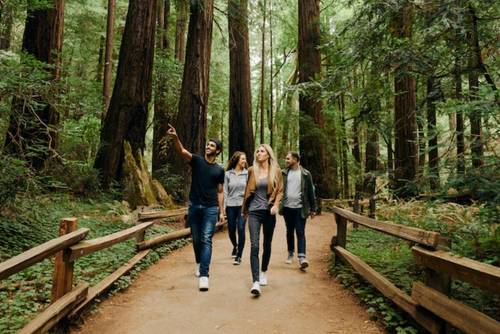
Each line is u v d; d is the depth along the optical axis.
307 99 15.76
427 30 5.19
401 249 6.67
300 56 16.70
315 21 16.50
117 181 11.91
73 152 11.34
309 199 6.65
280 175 5.31
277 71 26.92
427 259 3.39
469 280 2.73
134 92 12.44
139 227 6.48
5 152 6.56
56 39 11.33
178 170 14.79
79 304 3.97
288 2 23.86
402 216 6.66
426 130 5.62
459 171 4.38
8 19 8.55
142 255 6.59
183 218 9.97
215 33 24.91
